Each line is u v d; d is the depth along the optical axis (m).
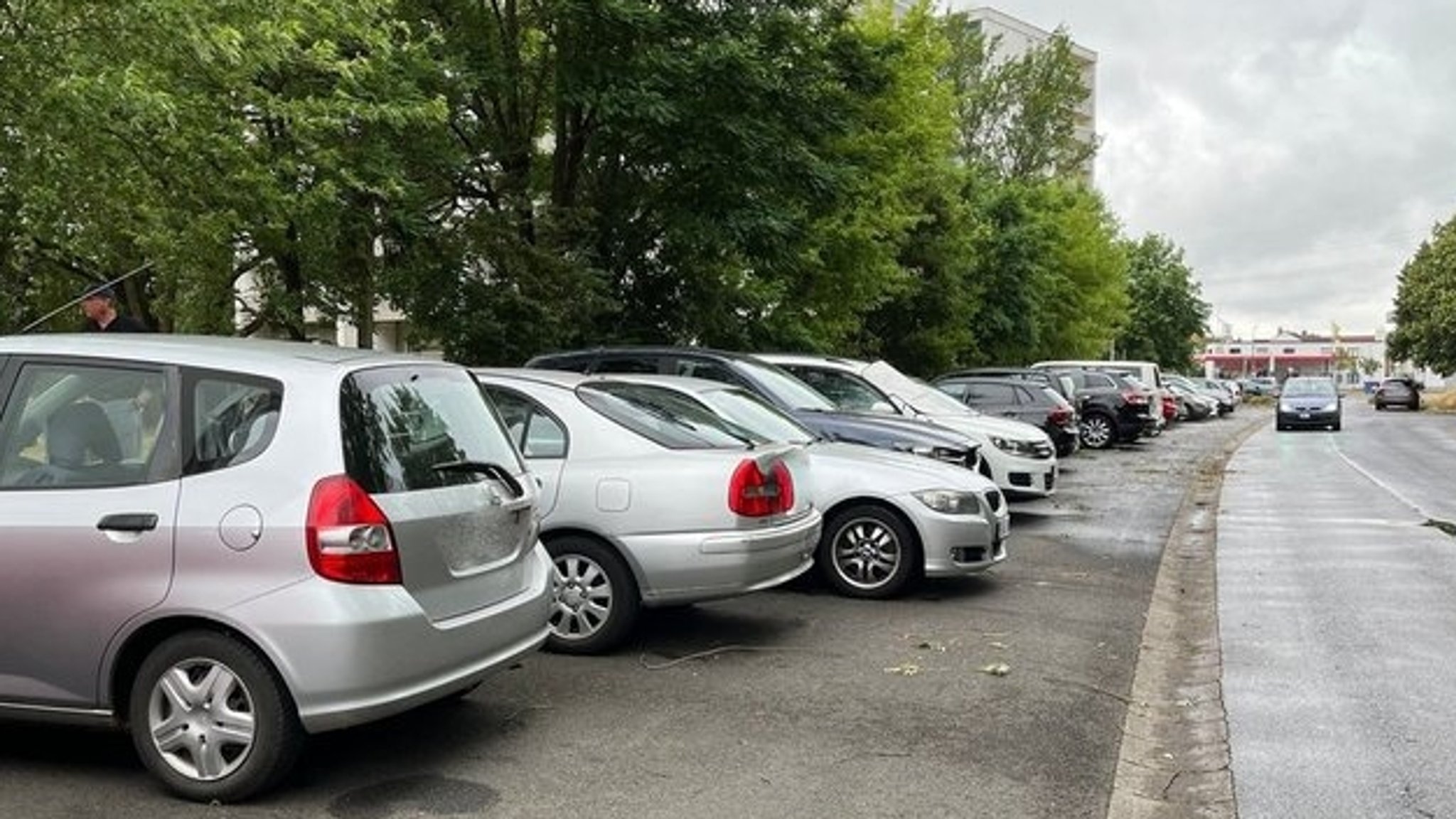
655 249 18.28
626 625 6.86
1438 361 61.91
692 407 7.79
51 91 8.36
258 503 4.48
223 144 10.84
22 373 4.88
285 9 10.08
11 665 4.61
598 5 14.73
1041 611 8.52
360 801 4.60
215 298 14.20
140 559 4.51
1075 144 54.78
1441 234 64.44
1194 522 14.27
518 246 15.55
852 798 4.74
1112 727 5.80
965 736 5.57
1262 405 77.62
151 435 4.68
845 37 17.69
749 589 6.80
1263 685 6.61
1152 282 75.94
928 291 30.94
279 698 4.43
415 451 4.93
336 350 5.15
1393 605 8.83
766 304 20.58
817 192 17.23
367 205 14.31
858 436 10.69
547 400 7.21
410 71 13.58
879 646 7.30
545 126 18.06
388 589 4.54
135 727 4.58
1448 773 5.17
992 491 9.25
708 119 16.03
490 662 5.04
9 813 4.41
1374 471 21.55
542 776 4.91
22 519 4.60
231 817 4.42
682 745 5.34
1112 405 27.92
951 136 28.47
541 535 6.98
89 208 10.59
